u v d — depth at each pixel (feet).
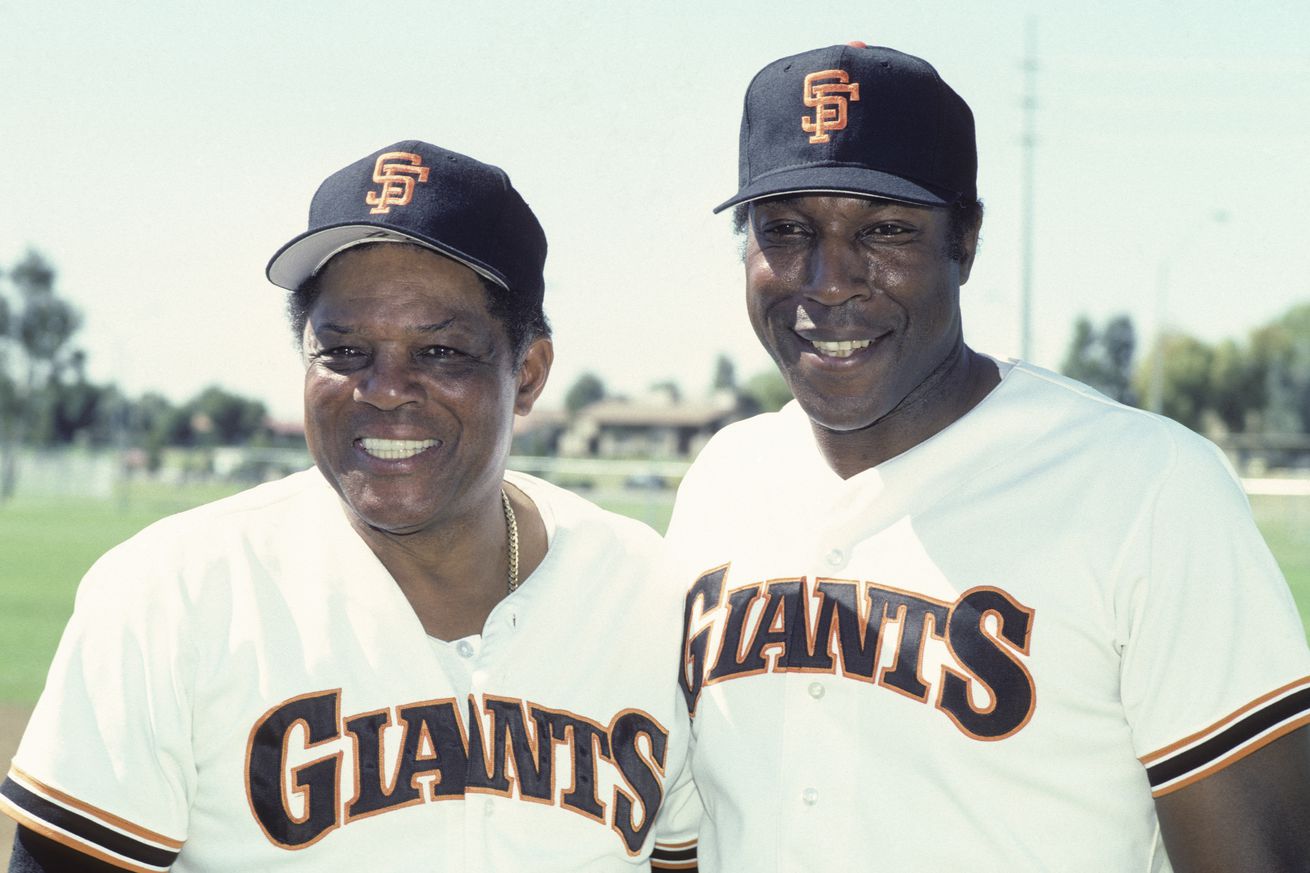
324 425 7.13
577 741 7.34
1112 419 7.43
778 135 7.52
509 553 7.68
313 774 6.81
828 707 7.29
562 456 229.45
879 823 7.04
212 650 6.82
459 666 7.22
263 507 7.42
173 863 7.13
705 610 7.96
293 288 7.44
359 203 7.02
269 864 6.78
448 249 6.91
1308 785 6.83
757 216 7.61
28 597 55.62
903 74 7.46
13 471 151.33
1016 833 6.96
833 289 7.24
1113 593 6.96
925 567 7.35
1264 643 6.77
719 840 7.63
